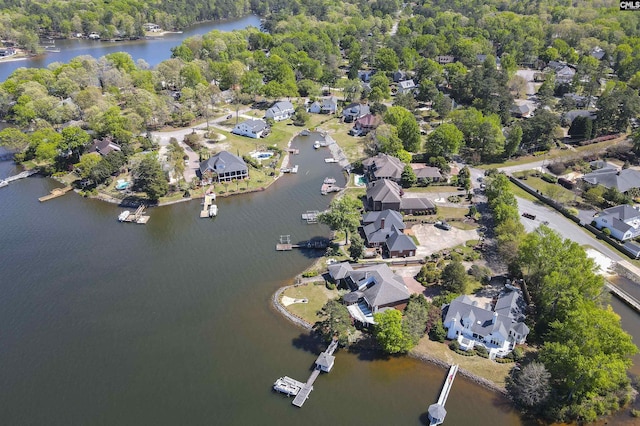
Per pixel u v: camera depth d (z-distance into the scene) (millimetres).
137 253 112750
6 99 189500
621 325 89875
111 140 162375
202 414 73000
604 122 174750
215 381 78688
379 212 121000
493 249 110500
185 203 135125
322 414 72938
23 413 73500
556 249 90250
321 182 147625
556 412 71125
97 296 98250
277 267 106875
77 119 184000
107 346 85812
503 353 82250
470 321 84188
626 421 71125
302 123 194500
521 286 97688
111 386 77938
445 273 96000
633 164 154750
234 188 141250
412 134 159375
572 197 132625
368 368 81062
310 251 112375
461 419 72062
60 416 73000
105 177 141750
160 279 103438
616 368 67375
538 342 84875
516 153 162375
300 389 76312
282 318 92000
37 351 84750
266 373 80188
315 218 125250
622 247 110938
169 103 191375
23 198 137875
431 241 113812
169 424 71562
